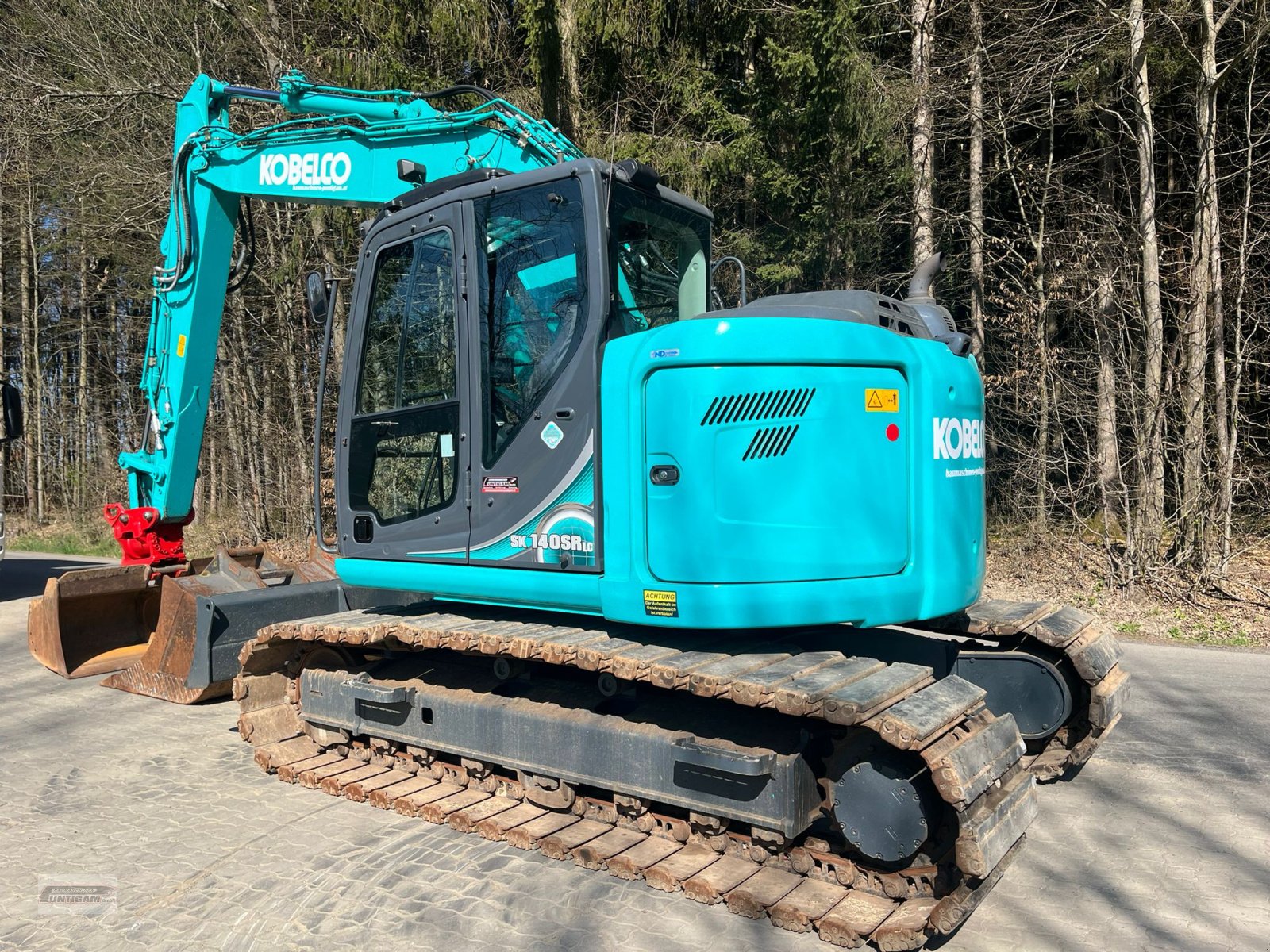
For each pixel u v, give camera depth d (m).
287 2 13.38
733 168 11.42
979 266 12.18
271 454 16.39
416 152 5.63
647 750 3.72
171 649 6.08
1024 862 3.84
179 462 6.52
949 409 3.84
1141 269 10.46
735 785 3.50
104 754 5.23
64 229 17.47
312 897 3.53
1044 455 11.16
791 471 3.49
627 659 3.56
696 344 3.48
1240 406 12.01
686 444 3.50
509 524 4.08
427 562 4.41
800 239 11.81
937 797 3.26
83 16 13.59
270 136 5.99
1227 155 10.99
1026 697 4.54
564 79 11.67
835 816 3.38
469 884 3.64
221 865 3.81
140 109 13.39
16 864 3.84
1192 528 9.57
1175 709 5.82
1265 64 11.16
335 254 14.41
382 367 4.65
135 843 4.04
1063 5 11.73
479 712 4.28
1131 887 3.61
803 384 3.50
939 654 4.29
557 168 3.92
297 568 7.09
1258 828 4.11
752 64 12.11
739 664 3.51
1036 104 13.00
